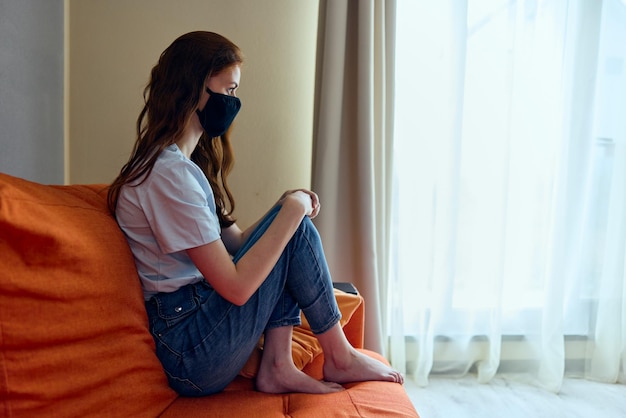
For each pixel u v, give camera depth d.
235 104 1.32
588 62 2.26
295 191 1.43
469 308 2.38
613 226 2.33
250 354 1.33
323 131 2.14
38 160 1.76
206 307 1.25
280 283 1.30
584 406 2.12
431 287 2.34
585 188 2.31
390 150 2.25
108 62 2.15
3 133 1.45
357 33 2.14
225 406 1.22
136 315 1.18
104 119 2.17
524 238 2.39
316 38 2.24
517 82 2.32
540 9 2.30
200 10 2.18
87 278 1.06
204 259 1.18
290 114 2.27
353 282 2.27
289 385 1.33
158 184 1.20
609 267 2.34
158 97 1.28
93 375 1.04
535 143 2.35
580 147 2.29
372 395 1.29
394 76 2.22
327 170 2.15
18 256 0.97
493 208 2.34
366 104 2.13
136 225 1.25
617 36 2.32
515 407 2.10
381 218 2.24
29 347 0.96
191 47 1.28
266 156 2.28
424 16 2.28
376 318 2.19
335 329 1.38
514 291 2.41
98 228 1.16
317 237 1.37
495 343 2.33
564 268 2.30
